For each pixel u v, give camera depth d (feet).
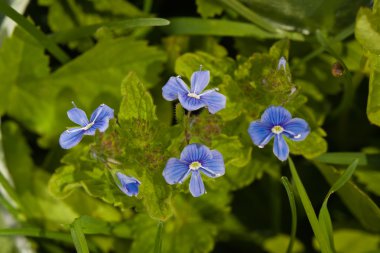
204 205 0.70
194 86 0.59
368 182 0.69
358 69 0.71
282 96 0.62
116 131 0.61
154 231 0.68
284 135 0.62
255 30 0.71
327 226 0.62
